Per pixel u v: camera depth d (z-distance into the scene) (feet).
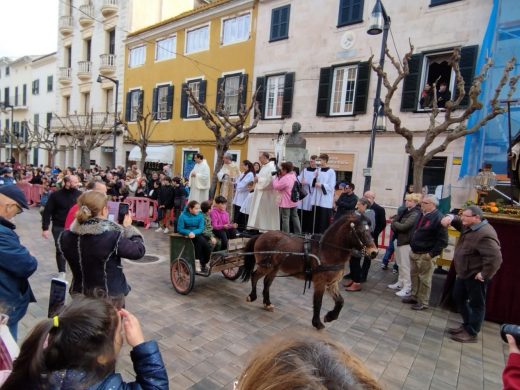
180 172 62.08
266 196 25.44
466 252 14.78
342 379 2.58
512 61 23.31
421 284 18.12
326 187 26.63
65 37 88.74
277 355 2.89
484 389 11.35
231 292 18.88
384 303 18.83
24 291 8.70
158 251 26.86
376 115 28.99
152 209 37.17
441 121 35.27
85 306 4.45
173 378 10.69
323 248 14.58
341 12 42.55
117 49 74.18
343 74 43.39
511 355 5.20
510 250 16.76
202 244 17.84
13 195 8.70
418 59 36.83
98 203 9.30
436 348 14.01
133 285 18.83
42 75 104.06
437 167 36.65
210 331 14.01
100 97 78.95
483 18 33.35
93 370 4.11
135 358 4.94
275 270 16.56
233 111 54.70
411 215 20.03
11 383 4.03
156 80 66.54
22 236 29.32
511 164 21.29
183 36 61.41
